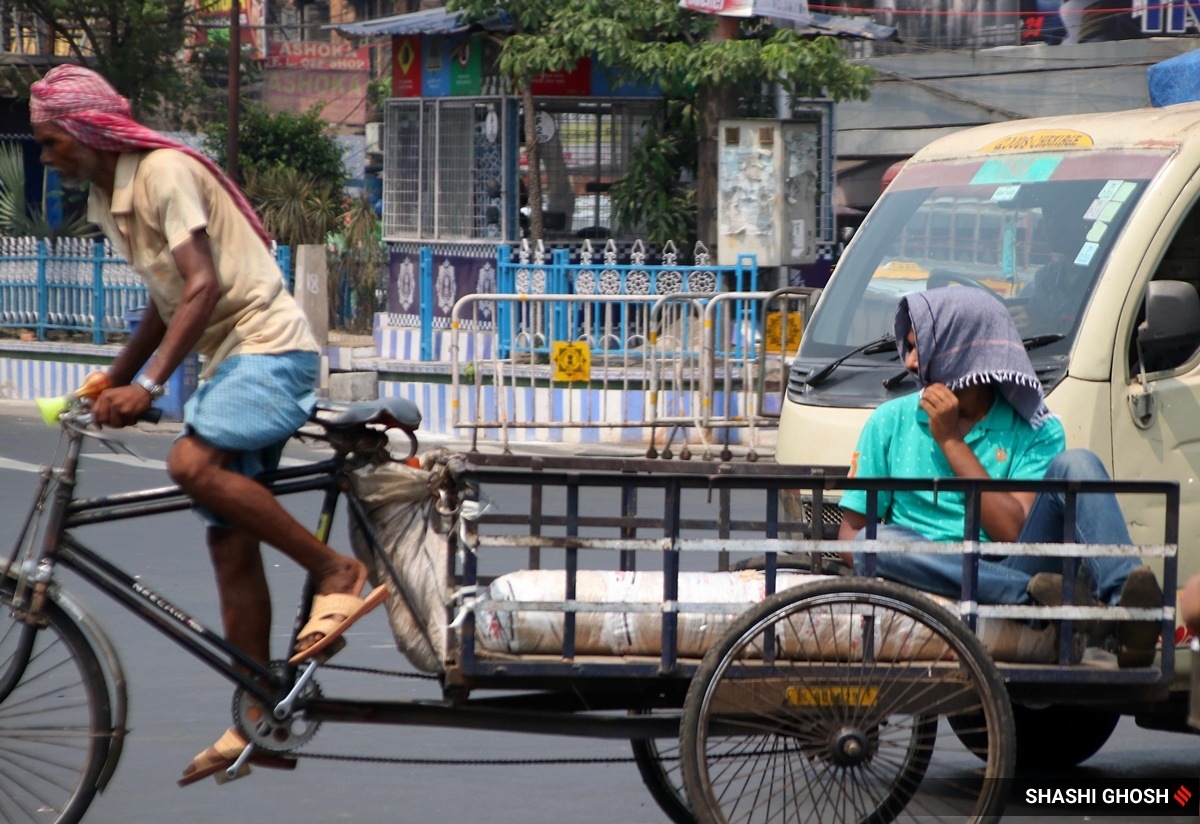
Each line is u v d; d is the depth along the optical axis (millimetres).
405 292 26703
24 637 6254
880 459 7020
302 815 7219
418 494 6258
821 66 22828
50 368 27234
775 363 17859
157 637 10695
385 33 25906
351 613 6133
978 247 8789
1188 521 7809
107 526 14570
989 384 6801
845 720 6023
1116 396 7691
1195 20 35531
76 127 5973
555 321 22328
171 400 23547
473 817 7254
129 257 6227
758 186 22469
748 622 5891
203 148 40906
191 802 7387
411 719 6188
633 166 24797
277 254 25125
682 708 6340
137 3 36500
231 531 6422
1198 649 6363
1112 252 7941
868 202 39094
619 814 7355
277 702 6145
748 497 9898
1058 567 6426
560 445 20172
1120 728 9820
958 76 36969
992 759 6016
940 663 6055
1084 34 36219
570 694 6410
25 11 36688
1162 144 8250
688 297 17562
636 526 7043
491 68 25094
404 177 26781
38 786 6324
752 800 6180
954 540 6688
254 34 54094
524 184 25266
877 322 8969
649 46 22844
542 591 6027
